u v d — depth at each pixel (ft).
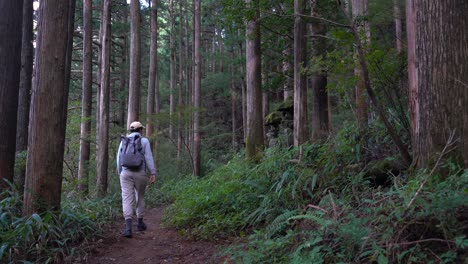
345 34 18.42
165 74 109.50
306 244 11.01
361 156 18.40
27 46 28.22
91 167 42.68
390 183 16.08
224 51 90.74
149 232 21.39
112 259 16.07
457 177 11.10
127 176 20.06
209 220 20.24
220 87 82.12
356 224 10.89
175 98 97.91
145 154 20.48
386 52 19.31
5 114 21.09
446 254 8.78
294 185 17.71
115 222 24.86
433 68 12.92
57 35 17.78
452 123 12.47
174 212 26.00
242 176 24.52
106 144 40.09
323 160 19.21
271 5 28.58
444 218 9.37
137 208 21.30
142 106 89.25
